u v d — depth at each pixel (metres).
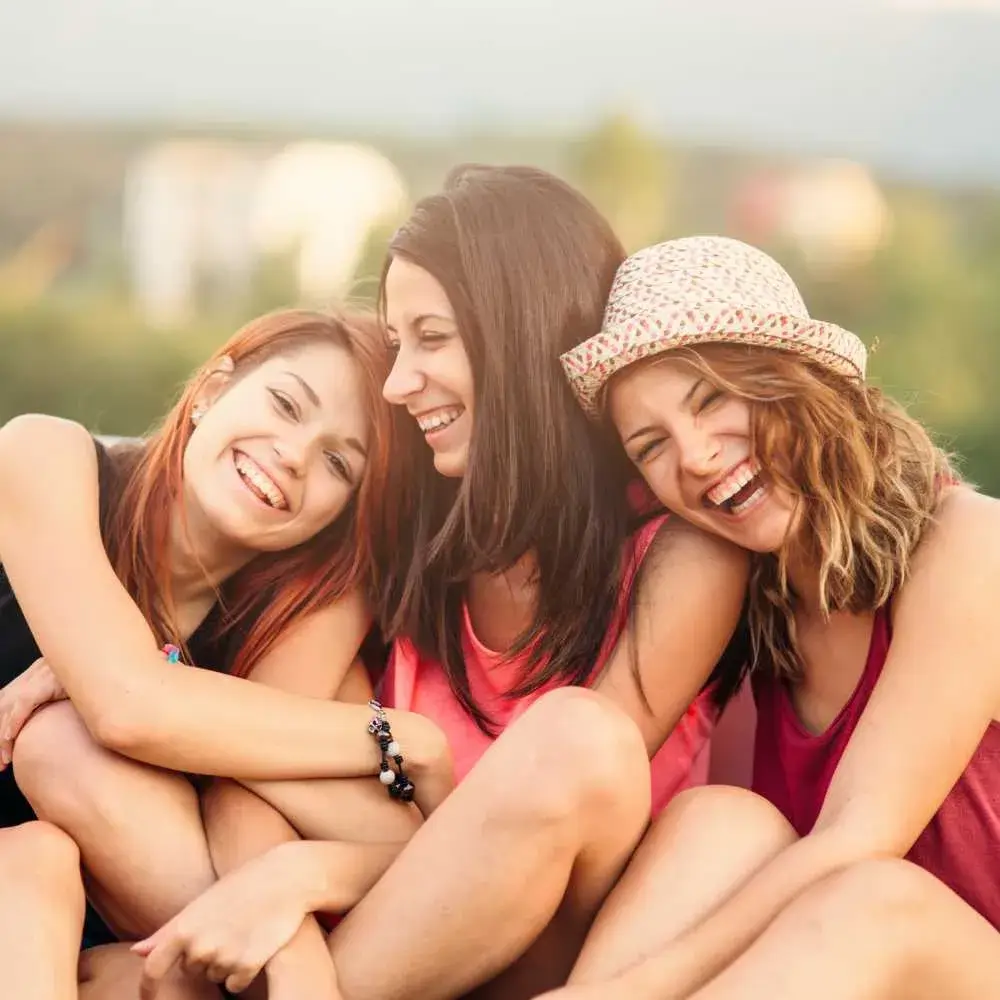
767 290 1.64
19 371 8.64
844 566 1.56
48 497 1.65
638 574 1.70
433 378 1.72
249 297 10.39
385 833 1.59
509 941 1.40
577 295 1.73
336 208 11.16
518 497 1.71
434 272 1.71
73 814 1.51
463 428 1.75
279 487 1.72
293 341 1.79
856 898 1.26
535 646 1.74
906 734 1.47
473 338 1.70
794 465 1.55
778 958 1.23
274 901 1.40
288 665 1.77
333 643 1.79
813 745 1.67
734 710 2.07
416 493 1.83
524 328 1.70
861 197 11.05
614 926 1.38
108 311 8.98
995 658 1.50
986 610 1.51
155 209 11.88
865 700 1.61
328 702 1.64
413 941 1.39
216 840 1.55
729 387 1.53
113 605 1.60
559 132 13.33
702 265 1.64
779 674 1.74
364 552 1.80
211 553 1.80
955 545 1.55
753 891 1.35
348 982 1.40
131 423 8.73
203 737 1.54
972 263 9.76
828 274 9.98
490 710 1.80
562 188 1.79
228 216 11.84
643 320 1.54
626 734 1.40
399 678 1.82
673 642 1.67
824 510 1.55
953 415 8.62
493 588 1.81
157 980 1.37
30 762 1.54
